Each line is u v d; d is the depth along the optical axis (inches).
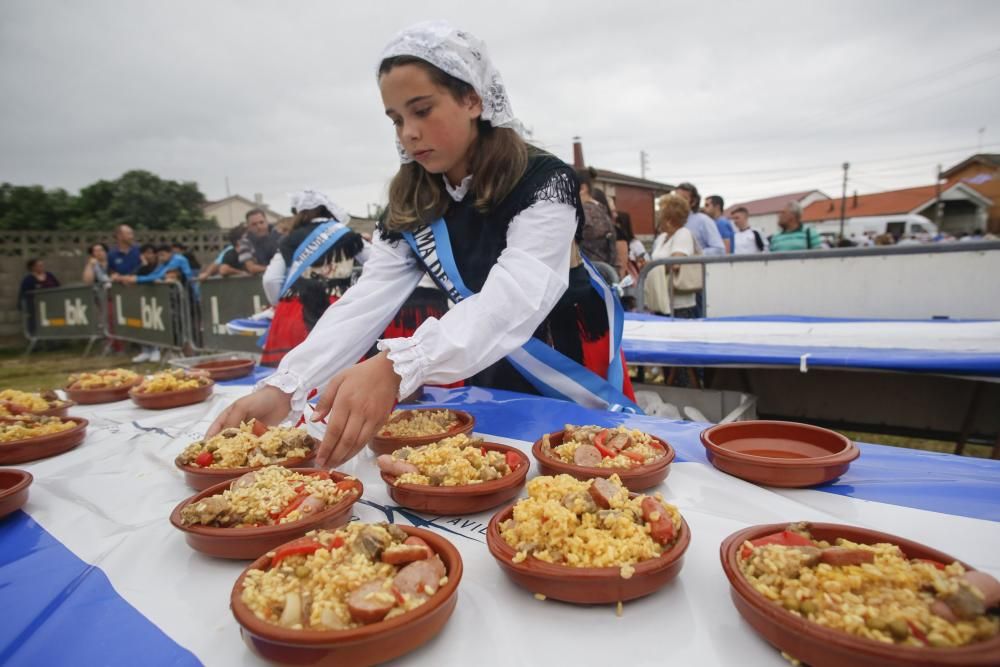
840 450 51.6
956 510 42.9
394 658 30.5
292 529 40.9
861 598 30.4
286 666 29.3
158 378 86.8
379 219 79.0
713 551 39.9
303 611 31.3
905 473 49.6
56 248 462.6
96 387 90.9
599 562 34.4
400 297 76.1
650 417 69.5
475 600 35.9
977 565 36.6
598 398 77.7
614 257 184.7
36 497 54.0
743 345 116.3
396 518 47.7
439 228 71.7
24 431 65.3
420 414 67.5
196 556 42.6
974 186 1440.7
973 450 157.6
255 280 260.5
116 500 53.3
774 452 56.4
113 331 354.9
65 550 44.3
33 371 314.2
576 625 33.1
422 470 50.5
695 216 227.9
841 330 124.1
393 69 56.2
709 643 31.2
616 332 81.4
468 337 53.7
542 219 61.4
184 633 33.6
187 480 54.4
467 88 59.3
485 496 46.4
